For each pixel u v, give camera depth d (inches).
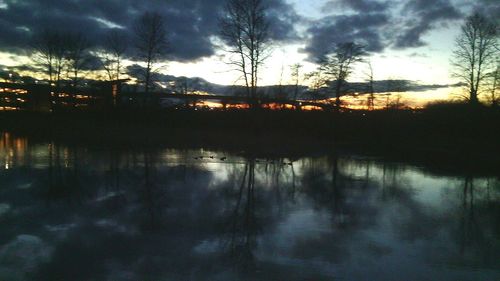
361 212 442.6
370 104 1659.7
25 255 282.4
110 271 256.5
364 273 267.3
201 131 1486.2
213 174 689.0
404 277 263.1
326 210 448.5
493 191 598.5
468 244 336.2
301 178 681.6
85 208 424.2
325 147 1304.1
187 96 1612.9
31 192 498.3
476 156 1103.0
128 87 1658.5
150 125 1558.8
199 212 420.8
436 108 1539.1
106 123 1579.7
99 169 703.1
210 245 315.6
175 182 596.1
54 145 1131.9
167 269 262.4
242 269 266.4
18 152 936.3
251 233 350.9
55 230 343.6
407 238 350.0
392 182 662.5
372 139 1573.6
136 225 365.1
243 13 1323.8
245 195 519.5
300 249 311.7
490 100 1397.6
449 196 552.7
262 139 1350.9
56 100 1734.7
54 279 242.4
